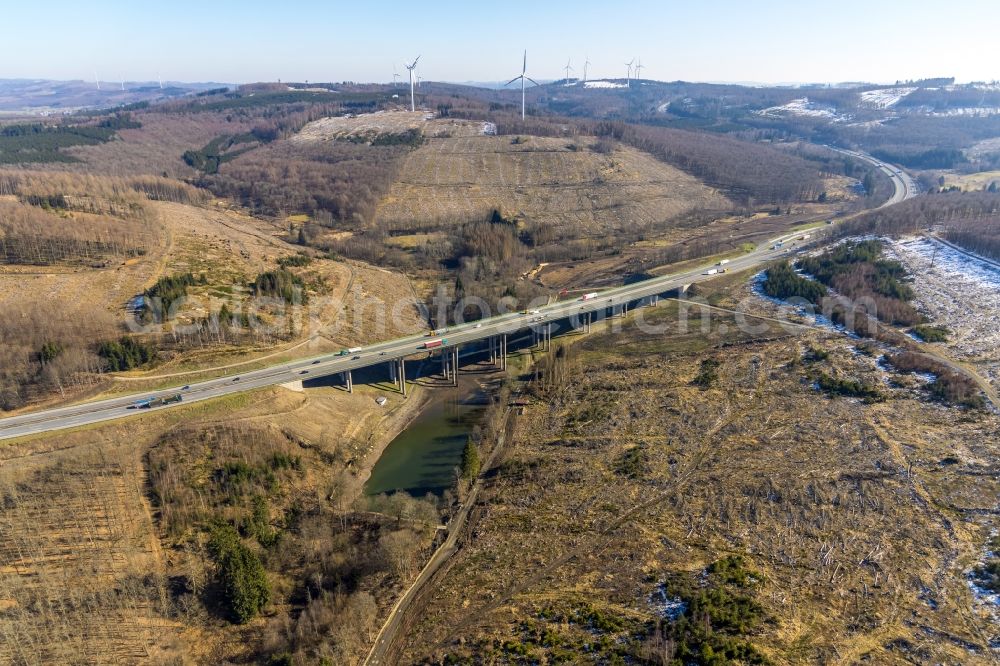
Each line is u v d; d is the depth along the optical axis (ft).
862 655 246.06
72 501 332.19
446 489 410.31
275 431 418.51
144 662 262.26
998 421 408.67
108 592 288.71
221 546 312.50
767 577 295.89
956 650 247.70
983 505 334.24
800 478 371.56
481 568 327.47
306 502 381.81
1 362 417.08
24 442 366.63
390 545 328.90
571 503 376.27
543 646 265.95
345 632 278.46
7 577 284.82
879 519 332.39
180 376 465.47
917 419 423.64
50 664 252.62
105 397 430.61
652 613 277.03
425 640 280.51
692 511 355.56
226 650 277.64
